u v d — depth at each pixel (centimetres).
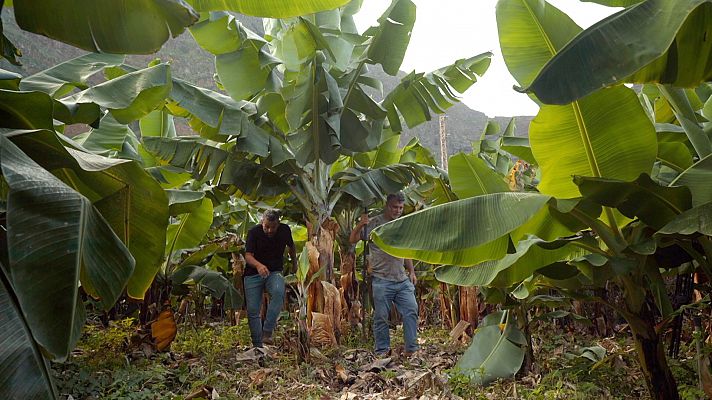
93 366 604
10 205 198
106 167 293
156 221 366
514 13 400
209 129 805
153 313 796
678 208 368
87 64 562
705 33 292
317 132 792
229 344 780
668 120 582
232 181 835
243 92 752
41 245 193
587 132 387
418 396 519
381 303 766
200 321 1137
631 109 377
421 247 380
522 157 643
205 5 351
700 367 414
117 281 229
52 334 181
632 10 298
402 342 900
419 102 863
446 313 1009
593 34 292
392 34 774
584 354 546
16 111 306
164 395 538
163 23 283
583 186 371
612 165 394
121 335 649
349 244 995
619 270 375
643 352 398
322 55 730
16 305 194
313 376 642
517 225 370
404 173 917
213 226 1180
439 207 399
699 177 378
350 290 995
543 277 516
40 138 269
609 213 406
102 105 474
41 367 181
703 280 577
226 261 1186
